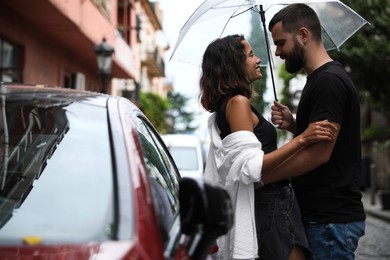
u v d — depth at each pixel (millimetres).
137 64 36188
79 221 2043
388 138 24734
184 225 2242
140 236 1936
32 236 1999
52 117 2625
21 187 2314
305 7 3494
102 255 1845
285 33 3482
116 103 2760
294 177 3477
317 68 3408
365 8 14609
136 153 2340
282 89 30375
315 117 3248
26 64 14664
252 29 4691
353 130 3336
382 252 9250
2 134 2682
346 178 3320
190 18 4000
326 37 4453
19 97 2752
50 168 2346
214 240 2141
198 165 10742
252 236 3184
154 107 37500
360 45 14961
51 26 15031
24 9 13203
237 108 3250
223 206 2104
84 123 2531
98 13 17641
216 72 3375
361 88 16391
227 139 3213
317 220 3332
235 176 3156
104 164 2270
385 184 20438
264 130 3387
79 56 20000
